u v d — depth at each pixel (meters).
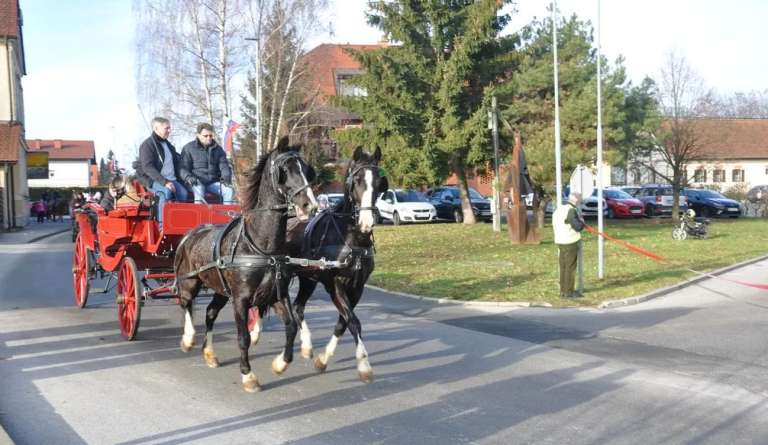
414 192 37.97
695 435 6.12
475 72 30.45
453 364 8.80
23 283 16.27
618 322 11.86
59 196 61.69
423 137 29.95
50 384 7.68
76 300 13.00
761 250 23.25
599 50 16.30
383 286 16.25
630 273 17.80
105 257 10.95
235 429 6.26
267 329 11.10
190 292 8.84
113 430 6.23
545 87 30.81
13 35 39.94
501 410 6.84
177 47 33.69
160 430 6.23
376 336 10.65
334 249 7.95
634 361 8.95
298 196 7.09
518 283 16.14
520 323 11.81
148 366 8.52
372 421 6.49
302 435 6.11
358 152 8.11
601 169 16.62
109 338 10.12
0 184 38.19
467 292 15.02
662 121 35.53
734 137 66.44
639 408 6.92
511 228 25.31
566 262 14.22
